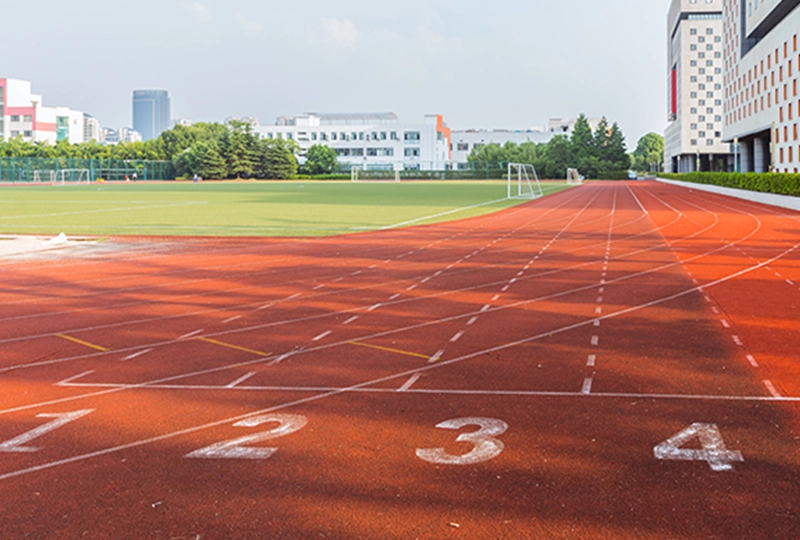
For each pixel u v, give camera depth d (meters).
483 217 34.47
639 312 11.24
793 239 23.12
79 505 4.69
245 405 6.82
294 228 28.20
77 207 43.03
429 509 4.58
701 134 123.69
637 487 4.86
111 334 10.02
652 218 33.28
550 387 7.27
